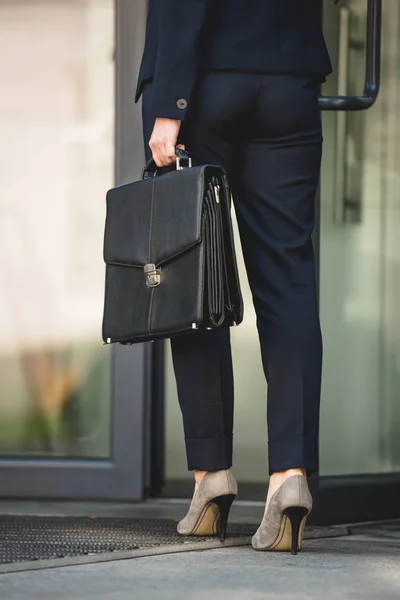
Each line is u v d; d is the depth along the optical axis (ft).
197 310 12.60
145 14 19.74
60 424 20.03
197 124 13.43
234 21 13.35
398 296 19.13
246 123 13.55
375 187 19.10
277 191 13.65
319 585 11.00
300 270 13.66
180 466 19.95
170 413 20.01
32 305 20.21
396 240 19.20
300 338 13.46
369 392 18.75
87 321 20.08
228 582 11.16
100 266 20.10
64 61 20.18
